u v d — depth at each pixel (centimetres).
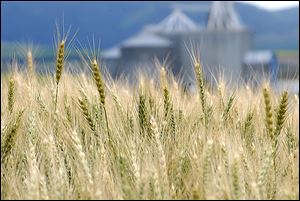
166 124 700
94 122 670
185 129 711
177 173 592
